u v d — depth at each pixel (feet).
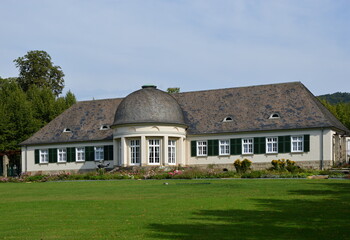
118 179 135.85
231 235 47.03
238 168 133.80
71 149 181.37
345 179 110.01
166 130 156.76
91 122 184.55
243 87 176.76
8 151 203.92
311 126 151.64
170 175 130.31
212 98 177.27
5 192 102.06
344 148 167.12
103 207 68.85
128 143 158.30
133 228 51.88
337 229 49.06
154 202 73.00
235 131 161.27
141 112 156.35
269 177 119.75
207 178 125.18
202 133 165.58
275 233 47.57
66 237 48.19
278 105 163.94
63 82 277.85
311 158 151.74
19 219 60.34
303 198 74.02
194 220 55.98
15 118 204.95
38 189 107.45
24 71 266.98
